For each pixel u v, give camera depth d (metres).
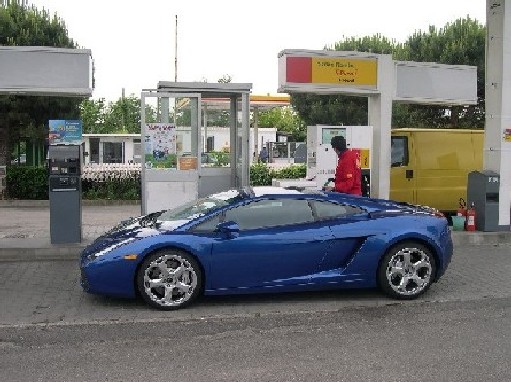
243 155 11.82
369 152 11.97
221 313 6.48
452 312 6.47
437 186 13.17
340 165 9.41
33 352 5.25
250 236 6.69
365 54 11.52
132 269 6.53
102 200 17.77
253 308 6.68
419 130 13.19
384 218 7.00
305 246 6.76
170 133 10.90
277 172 20.28
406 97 11.88
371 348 5.30
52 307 6.71
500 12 10.79
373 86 11.65
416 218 7.08
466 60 20.36
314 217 6.93
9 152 18.53
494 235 10.81
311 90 11.26
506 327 5.91
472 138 13.48
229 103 12.51
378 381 4.52
